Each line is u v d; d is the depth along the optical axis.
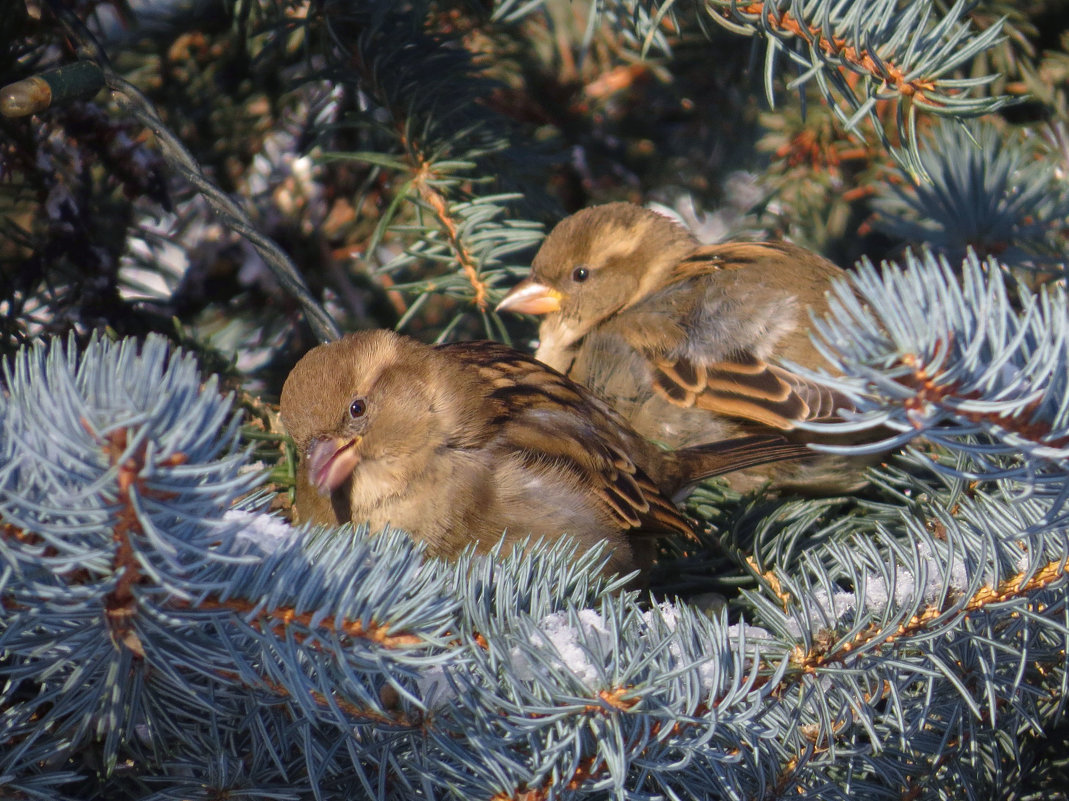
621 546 5.87
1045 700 4.58
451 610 3.09
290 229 8.05
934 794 4.14
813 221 8.41
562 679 3.07
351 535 3.31
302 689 2.81
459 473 5.85
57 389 2.54
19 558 2.50
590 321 8.26
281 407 5.92
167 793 3.26
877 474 5.69
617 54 8.55
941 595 3.55
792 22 4.55
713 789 3.54
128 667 2.93
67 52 6.12
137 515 2.35
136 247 7.77
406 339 6.18
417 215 6.97
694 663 3.05
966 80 4.30
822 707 3.54
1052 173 7.61
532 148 7.91
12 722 3.01
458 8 7.18
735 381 7.38
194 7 7.61
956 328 2.51
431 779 3.11
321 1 6.70
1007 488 4.01
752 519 5.93
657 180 9.28
